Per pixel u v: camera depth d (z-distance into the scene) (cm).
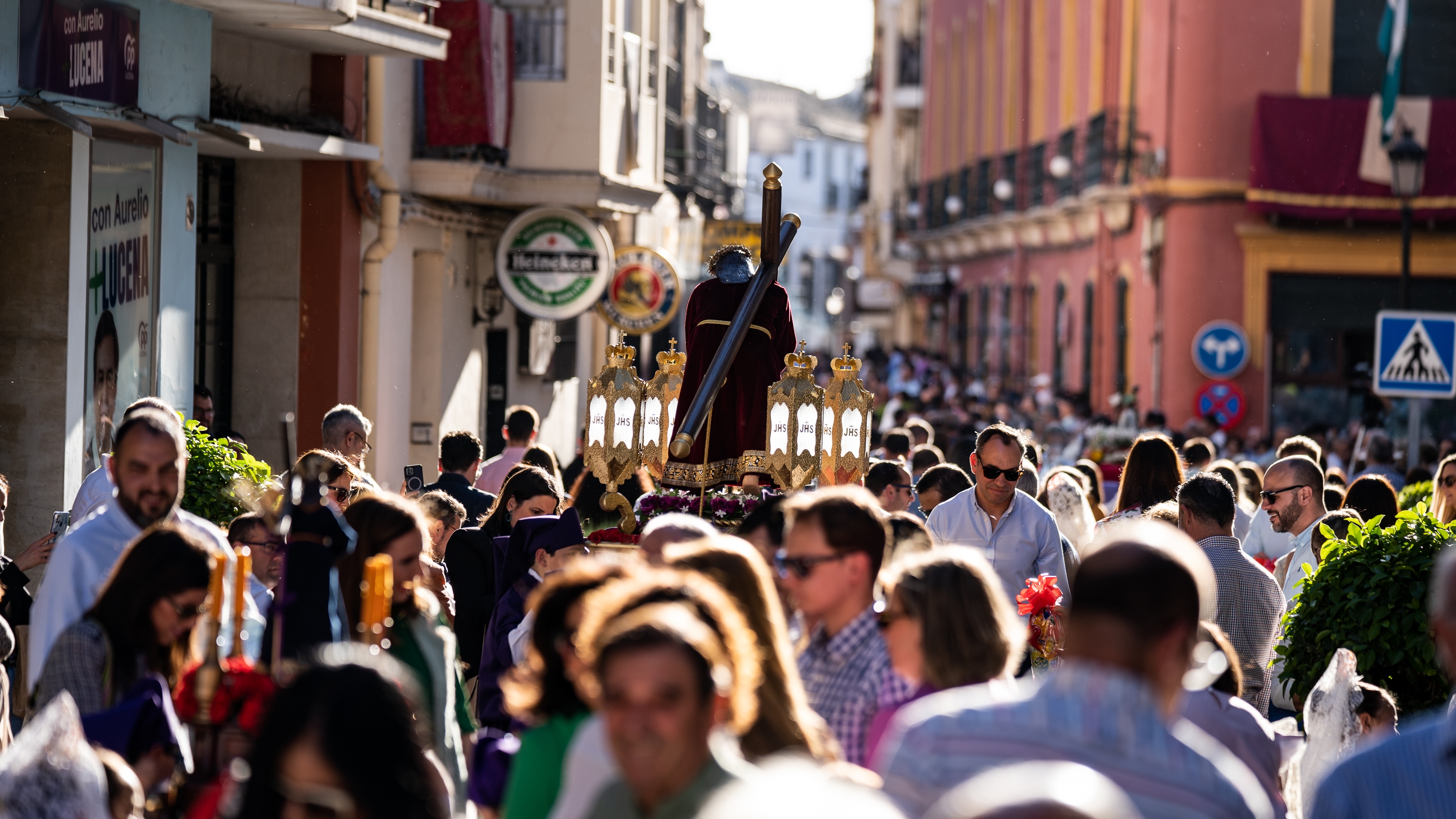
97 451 2303
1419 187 4322
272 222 3206
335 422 2139
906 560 1041
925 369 9125
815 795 607
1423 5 6062
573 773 847
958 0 10906
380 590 1052
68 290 2209
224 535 1476
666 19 5403
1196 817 732
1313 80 6025
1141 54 6638
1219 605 1730
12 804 819
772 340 1692
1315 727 1450
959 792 586
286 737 747
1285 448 2736
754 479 1672
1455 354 3058
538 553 1608
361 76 3291
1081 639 776
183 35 2525
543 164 3966
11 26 2073
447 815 967
